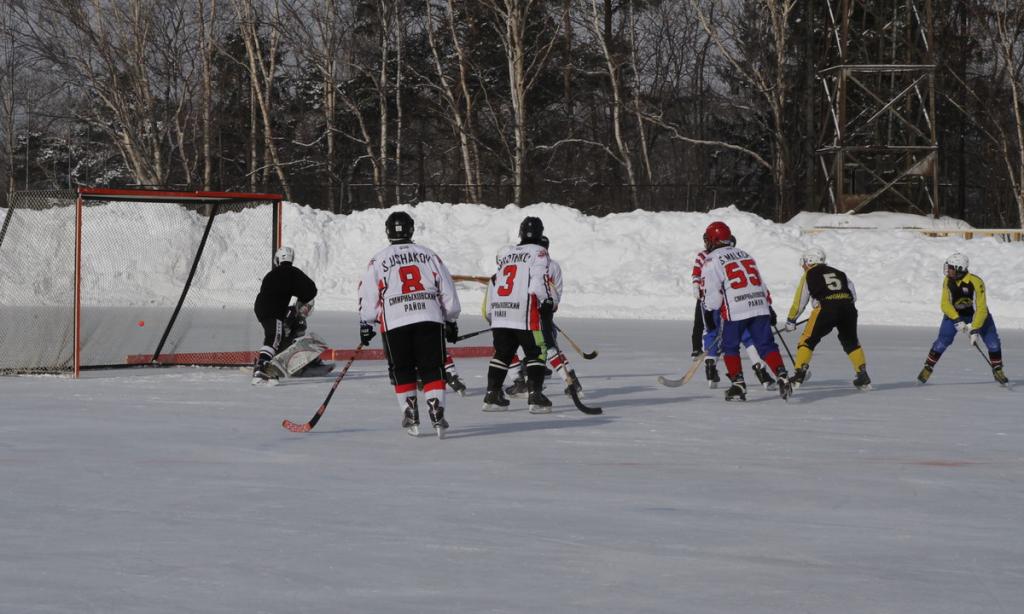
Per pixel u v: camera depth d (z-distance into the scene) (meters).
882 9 61.03
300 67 80.50
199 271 48.91
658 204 66.88
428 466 11.53
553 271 16.28
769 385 18.91
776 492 10.17
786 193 64.12
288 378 21.41
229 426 14.61
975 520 9.02
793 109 74.69
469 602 6.63
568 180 78.69
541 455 12.30
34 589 6.84
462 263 53.72
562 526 8.70
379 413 16.14
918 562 7.64
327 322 38.88
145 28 69.44
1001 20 71.75
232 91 81.56
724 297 17.69
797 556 7.79
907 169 58.59
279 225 24.78
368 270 14.03
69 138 88.88
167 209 51.44
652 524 8.79
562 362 16.09
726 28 75.75
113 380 21.19
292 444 13.04
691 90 89.62
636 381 20.98
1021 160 68.69
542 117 81.25
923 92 63.06
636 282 49.56
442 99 78.81
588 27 73.62
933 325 38.34
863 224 55.12
